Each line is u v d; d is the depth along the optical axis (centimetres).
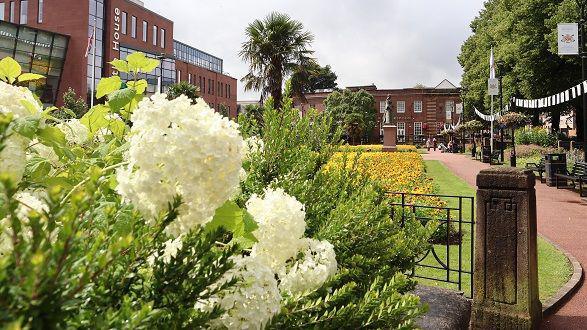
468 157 3081
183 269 93
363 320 133
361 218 203
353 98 5591
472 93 3944
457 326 291
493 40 3497
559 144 2544
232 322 104
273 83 2164
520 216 354
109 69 4219
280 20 2148
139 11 4741
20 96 150
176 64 5431
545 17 2517
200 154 100
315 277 142
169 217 89
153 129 100
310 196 223
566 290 486
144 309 74
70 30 3966
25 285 60
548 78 2619
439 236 634
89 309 82
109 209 85
